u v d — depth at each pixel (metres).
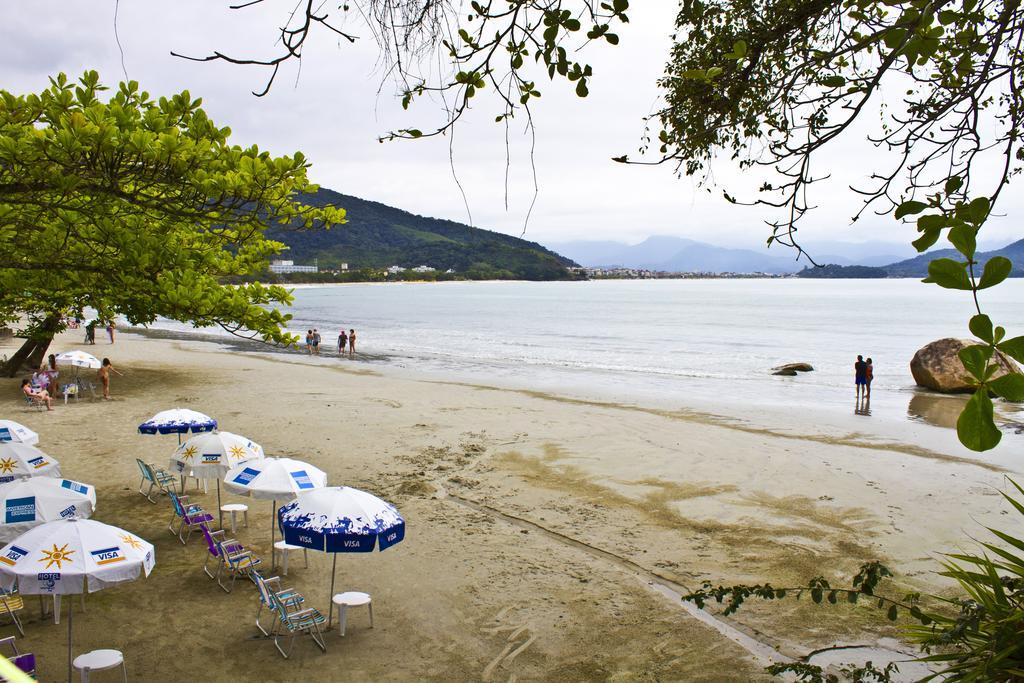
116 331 63.97
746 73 3.48
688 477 17.38
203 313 8.39
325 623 10.01
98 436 20.44
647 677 8.86
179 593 10.88
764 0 3.49
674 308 126.44
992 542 13.25
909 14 2.82
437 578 11.57
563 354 50.94
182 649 9.27
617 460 18.97
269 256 11.97
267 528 13.76
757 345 59.06
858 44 3.10
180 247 9.42
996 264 1.76
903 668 8.93
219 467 12.98
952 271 1.81
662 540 13.25
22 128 7.09
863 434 22.94
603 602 10.81
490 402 28.28
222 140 7.74
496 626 10.06
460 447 20.23
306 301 161.38
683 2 3.58
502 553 12.58
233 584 11.09
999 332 1.74
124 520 13.88
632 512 14.78
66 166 6.89
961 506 15.33
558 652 9.41
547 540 13.21
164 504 14.85
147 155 7.05
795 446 20.89
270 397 28.25
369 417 24.44
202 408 25.48
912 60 2.89
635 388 33.69
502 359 47.09
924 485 16.89
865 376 28.34
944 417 26.19
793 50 3.53
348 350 52.00
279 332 8.88
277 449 19.70
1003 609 3.88
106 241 8.24
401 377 36.62
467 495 15.83
